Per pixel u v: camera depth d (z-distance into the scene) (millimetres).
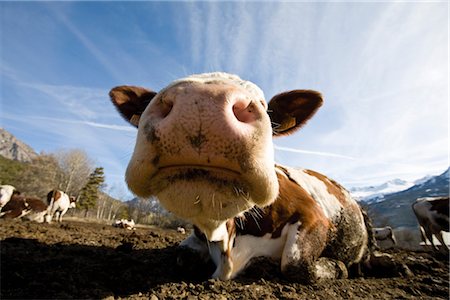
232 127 330
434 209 2516
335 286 649
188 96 336
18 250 816
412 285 794
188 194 346
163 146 336
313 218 680
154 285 534
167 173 349
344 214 850
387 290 711
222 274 599
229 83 359
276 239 655
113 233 1733
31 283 488
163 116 359
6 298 434
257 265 637
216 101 334
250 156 340
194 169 341
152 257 811
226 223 592
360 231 891
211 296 491
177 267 662
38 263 644
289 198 699
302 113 689
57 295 448
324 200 826
